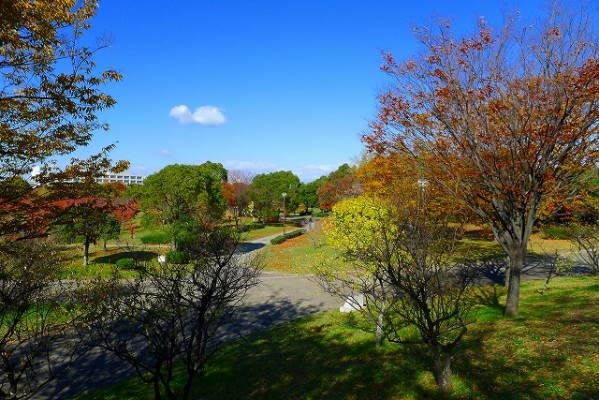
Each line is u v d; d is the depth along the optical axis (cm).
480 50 998
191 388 846
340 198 3819
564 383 638
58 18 626
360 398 710
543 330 876
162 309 641
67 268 1373
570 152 977
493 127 1000
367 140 1135
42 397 857
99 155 783
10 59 636
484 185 1041
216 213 2927
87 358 1020
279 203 4934
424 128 1063
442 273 704
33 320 958
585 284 1378
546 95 914
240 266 1200
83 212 796
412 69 1066
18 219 713
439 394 674
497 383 675
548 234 2573
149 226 2794
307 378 843
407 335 1013
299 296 1653
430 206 955
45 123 697
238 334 1227
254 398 776
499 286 1516
